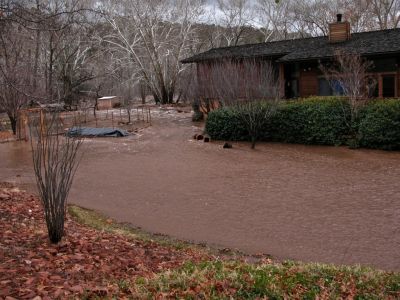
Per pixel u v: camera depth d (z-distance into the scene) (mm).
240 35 51812
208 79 28422
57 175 7469
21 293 4508
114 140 23047
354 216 9578
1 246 6273
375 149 18281
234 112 21766
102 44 50781
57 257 6105
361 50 22016
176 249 7496
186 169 15375
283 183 12977
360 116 18891
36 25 9672
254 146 20094
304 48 25984
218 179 13680
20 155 19297
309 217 9609
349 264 6922
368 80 22547
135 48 46219
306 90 25734
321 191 11906
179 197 11594
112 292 4695
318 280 5191
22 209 9266
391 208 10062
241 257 7180
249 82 21547
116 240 7625
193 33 45719
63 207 6922
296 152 18500
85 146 21062
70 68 37844
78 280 5188
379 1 43250
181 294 4543
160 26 45188
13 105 24344
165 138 23406
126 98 39594
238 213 10039
